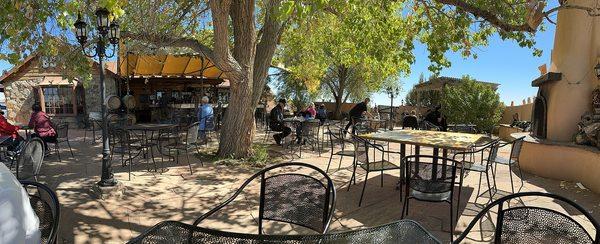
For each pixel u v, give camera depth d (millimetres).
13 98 15789
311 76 18469
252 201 4980
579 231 2248
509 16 5883
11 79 15734
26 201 1962
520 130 11398
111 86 16188
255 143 10477
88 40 6301
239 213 4527
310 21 8859
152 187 5633
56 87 15859
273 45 7918
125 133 6535
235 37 7500
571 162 6246
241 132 7777
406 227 2135
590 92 6613
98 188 5043
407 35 7004
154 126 7480
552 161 6492
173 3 8461
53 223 2260
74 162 7543
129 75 14609
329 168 7133
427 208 4750
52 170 6742
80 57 7223
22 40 5102
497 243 2477
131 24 7918
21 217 1842
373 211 4676
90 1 5059
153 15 7297
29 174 4086
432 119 11703
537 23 4922
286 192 2977
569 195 5426
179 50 12242
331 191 2791
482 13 5445
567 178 6301
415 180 3881
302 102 28453
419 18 7242
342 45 10445
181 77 15711
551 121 7027
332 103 29859
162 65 13688
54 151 8898
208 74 15609
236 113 7707
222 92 21500
